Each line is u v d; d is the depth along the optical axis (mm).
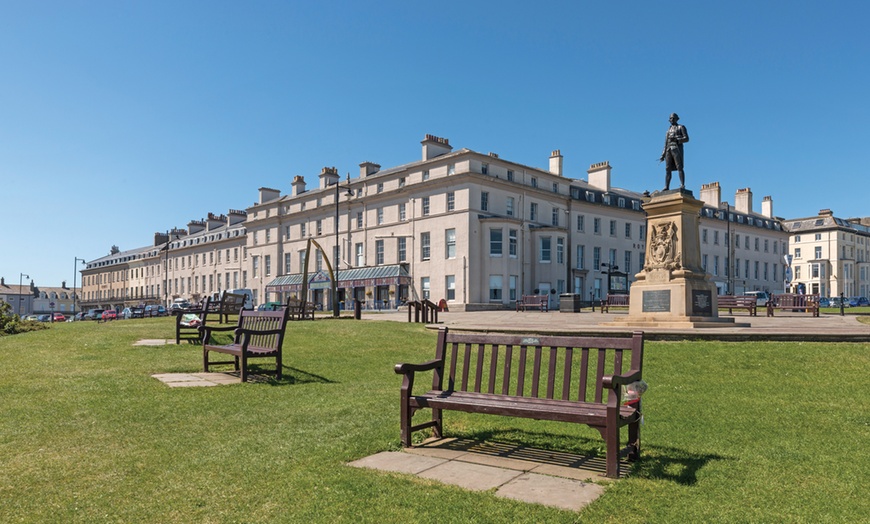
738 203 82938
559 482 5121
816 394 9008
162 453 5941
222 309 18609
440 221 51781
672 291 17156
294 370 11555
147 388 9336
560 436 6730
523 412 5703
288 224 70000
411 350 14305
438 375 6859
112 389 9211
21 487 5000
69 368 11312
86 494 4852
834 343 12656
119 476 5273
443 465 5625
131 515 4441
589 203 60312
